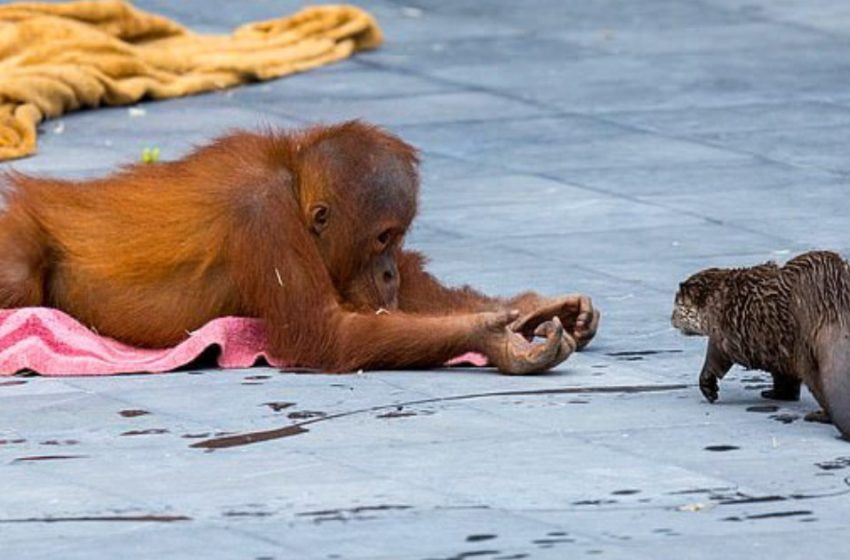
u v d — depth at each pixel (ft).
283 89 79.66
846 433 37.17
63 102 73.67
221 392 41.60
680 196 62.44
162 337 45.27
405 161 44.16
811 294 38.04
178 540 32.01
